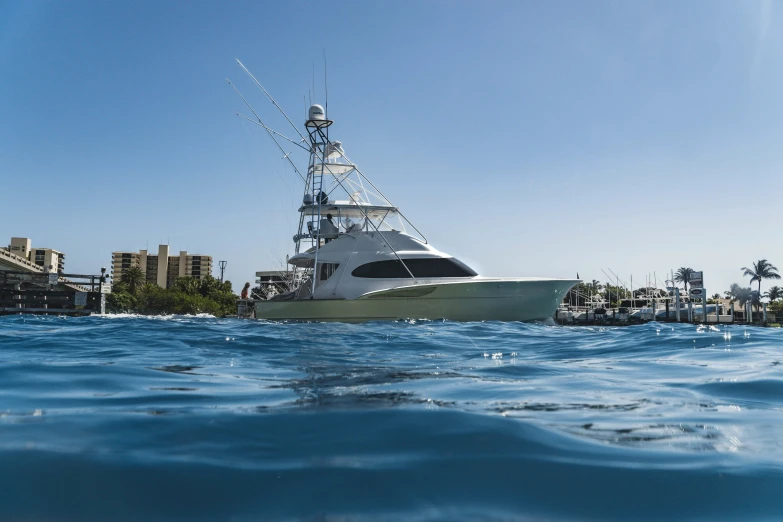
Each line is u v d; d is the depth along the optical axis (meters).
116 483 1.90
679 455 2.30
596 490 1.92
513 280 17.30
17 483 1.88
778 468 2.13
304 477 1.99
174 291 74.00
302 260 20.78
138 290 81.44
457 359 6.55
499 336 10.53
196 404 3.31
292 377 4.72
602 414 3.14
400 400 3.48
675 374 5.01
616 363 6.03
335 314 17.70
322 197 20.14
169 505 1.74
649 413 3.17
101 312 25.23
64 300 24.83
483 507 1.76
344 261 18.80
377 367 5.61
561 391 3.98
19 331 10.15
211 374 4.89
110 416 2.90
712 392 3.97
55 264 131.12
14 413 2.99
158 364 5.64
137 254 131.88
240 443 2.41
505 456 2.26
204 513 1.68
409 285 17.88
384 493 1.86
